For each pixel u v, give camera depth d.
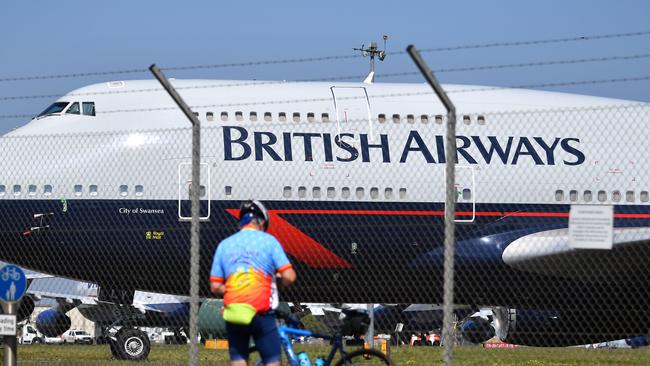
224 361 63.25
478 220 67.25
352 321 29.28
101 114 66.38
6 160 64.69
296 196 65.50
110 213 64.00
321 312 95.25
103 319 72.81
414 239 66.00
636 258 64.62
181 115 66.12
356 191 66.00
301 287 66.75
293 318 29.30
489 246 66.75
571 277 66.88
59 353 75.12
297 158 65.88
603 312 68.94
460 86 71.25
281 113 66.62
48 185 64.19
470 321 83.81
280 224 65.19
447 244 31.84
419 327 91.50
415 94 63.56
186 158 64.88
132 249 63.94
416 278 66.50
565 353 80.94
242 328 27.00
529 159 68.38
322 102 67.38
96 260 63.94
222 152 65.25
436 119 67.69
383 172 66.38
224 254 27.44
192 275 33.91
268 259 27.25
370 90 68.62
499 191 67.75
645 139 69.94
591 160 69.06
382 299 67.25
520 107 69.56
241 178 65.12
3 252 64.25
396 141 67.00
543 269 66.56
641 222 68.75
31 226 63.53
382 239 65.88
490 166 67.88
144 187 64.50
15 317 34.12
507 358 71.06
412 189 66.38
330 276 66.25
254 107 66.75
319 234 65.38
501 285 67.75
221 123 65.88
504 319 71.25
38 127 66.19
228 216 64.56
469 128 68.69
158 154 64.94
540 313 70.00
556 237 66.50
